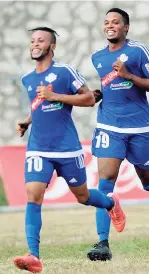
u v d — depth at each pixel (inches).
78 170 727.1
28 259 681.6
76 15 2108.8
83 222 1278.3
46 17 2106.3
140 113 833.5
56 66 711.1
